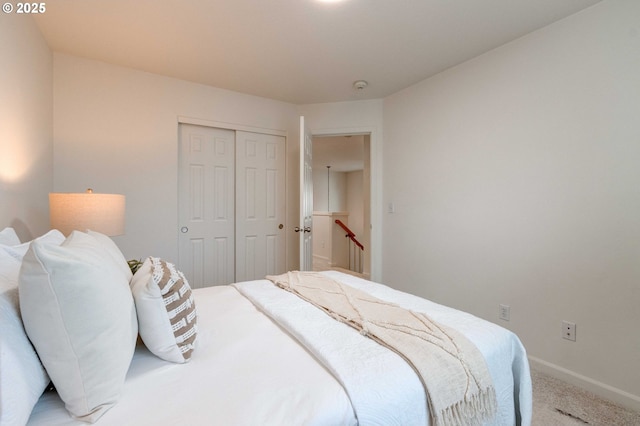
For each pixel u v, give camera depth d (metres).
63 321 0.66
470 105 2.45
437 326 1.11
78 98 2.44
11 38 1.60
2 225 1.50
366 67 2.61
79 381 0.68
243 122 3.22
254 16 1.90
